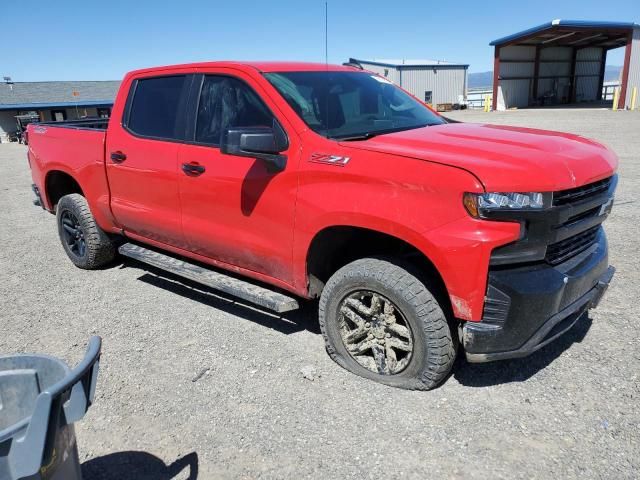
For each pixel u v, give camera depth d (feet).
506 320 9.20
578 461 8.60
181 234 14.14
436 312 9.78
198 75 13.66
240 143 10.71
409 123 13.39
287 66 13.41
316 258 11.46
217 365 12.03
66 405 5.96
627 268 16.51
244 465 8.91
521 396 10.34
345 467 8.74
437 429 9.52
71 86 173.78
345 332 11.23
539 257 9.20
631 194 26.81
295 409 10.29
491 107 139.03
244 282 13.34
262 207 11.80
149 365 12.16
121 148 15.33
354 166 10.20
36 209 31.04
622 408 9.83
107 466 9.05
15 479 5.50
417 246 9.49
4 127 152.05
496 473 8.45
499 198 8.80
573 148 10.49
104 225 17.12
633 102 104.68
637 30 105.70
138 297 16.21
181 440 9.59
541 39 130.41
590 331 12.69
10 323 14.73
